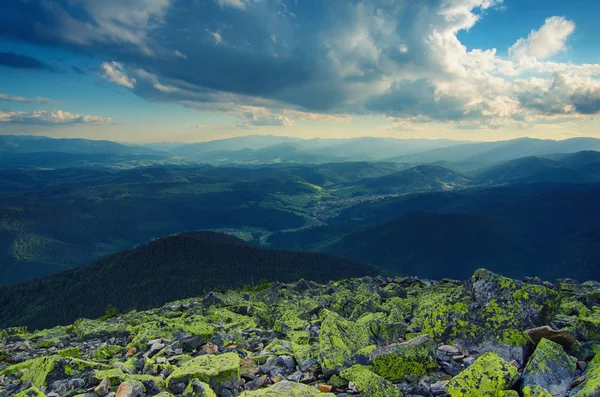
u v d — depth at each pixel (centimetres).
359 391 1107
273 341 1739
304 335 1831
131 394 1116
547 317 1396
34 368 1494
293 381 1177
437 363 1284
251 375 1307
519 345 1286
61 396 1228
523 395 952
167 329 2078
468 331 1431
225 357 1291
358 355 1323
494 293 1471
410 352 1252
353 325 1561
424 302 2162
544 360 1061
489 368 1028
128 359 1659
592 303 2172
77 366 1433
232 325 2292
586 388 898
